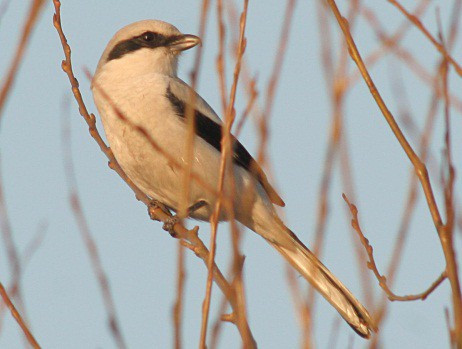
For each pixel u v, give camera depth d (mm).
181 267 5672
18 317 6238
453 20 6336
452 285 5824
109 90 12508
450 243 5926
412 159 6352
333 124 6188
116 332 5922
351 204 6352
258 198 12461
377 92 6645
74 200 6312
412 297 6312
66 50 9016
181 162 12203
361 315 10297
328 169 6031
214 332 5828
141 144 12164
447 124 5945
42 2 5680
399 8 6500
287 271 6035
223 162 6207
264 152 6309
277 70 6387
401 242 6156
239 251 6008
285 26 6414
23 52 5699
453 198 5957
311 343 5750
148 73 12758
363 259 6102
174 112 12258
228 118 6125
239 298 5898
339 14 6652
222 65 6148
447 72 6168
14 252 6418
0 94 5656
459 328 5594
